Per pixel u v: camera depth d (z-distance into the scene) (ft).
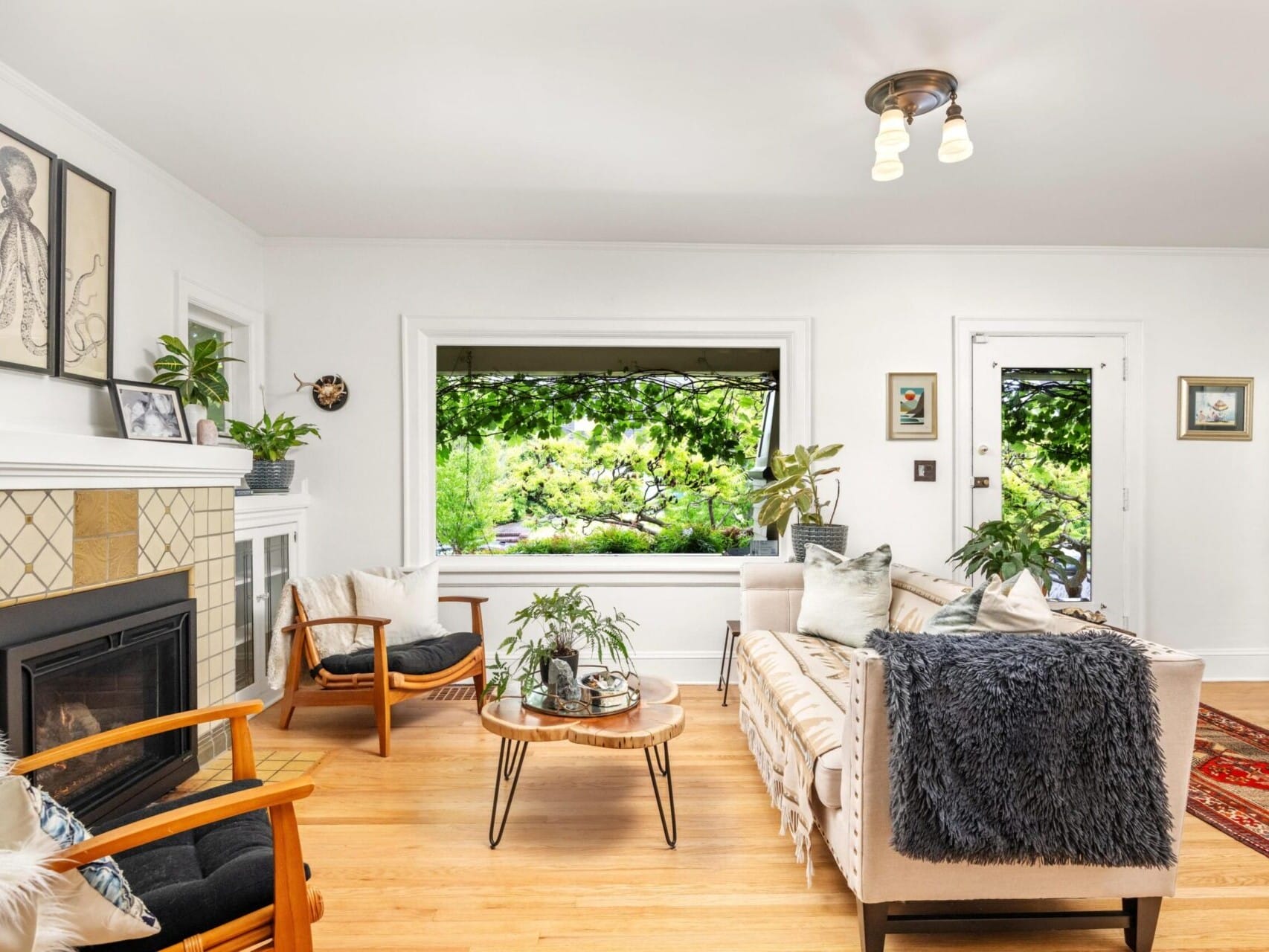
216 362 10.28
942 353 13.82
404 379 13.42
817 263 13.75
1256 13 6.70
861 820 5.65
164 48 7.29
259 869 4.63
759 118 8.81
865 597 10.64
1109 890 5.76
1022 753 5.41
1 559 6.43
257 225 12.67
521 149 9.64
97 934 3.99
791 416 13.80
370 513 13.46
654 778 7.58
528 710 7.92
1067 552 13.92
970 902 6.38
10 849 3.75
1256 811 8.52
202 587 9.64
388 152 9.74
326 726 11.37
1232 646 13.97
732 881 7.01
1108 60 7.50
